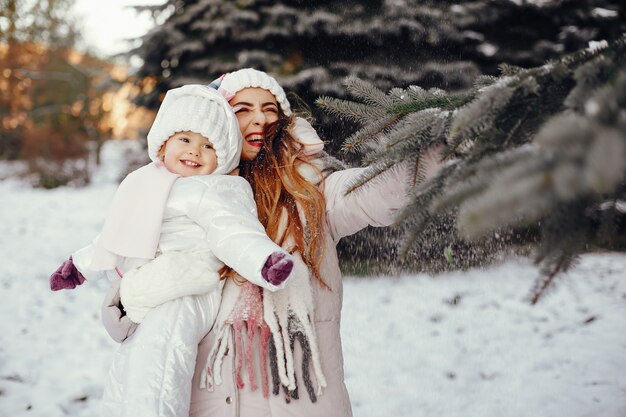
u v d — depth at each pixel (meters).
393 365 4.04
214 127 1.69
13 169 19.05
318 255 1.70
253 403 1.51
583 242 1.06
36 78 22.53
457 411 3.36
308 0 6.39
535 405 3.38
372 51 6.16
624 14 6.09
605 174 0.72
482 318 4.86
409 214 1.26
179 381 1.46
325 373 1.60
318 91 5.88
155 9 8.12
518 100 1.16
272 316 1.55
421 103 1.59
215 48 7.24
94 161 22.41
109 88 8.92
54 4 22.66
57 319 5.00
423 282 5.69
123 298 1.55
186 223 1.64
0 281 6.14
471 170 1.08
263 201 1.76
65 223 10.35
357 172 1.78
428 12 5.97
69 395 3.57
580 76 0.99
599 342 4.27
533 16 6.54
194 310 1.55
